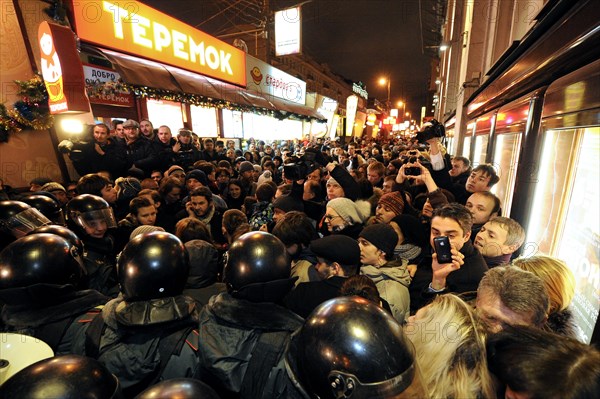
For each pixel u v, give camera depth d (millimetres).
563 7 2262
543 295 935
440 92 18984
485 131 3801
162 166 4062
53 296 1071
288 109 9906
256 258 1025
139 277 996
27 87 3150
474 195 1997
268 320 983
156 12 4773
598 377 525
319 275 1619
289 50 10000
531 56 2795
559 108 1691
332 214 2148
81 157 3258
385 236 1539
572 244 1510
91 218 1630
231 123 8320
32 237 1096
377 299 1203
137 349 957
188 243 1480
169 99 4574
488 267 1560
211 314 1047
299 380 720
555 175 1766
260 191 3369
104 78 4531
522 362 572
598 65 1320
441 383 649
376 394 590
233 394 904
